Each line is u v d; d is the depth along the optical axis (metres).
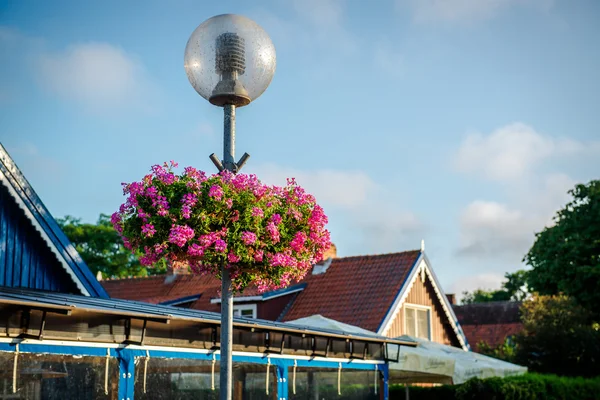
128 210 7.78
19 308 9.10
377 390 15.45
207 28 7.78
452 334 30.39
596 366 33.41
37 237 15.80
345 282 28.47
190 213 7.48
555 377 25.27
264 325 12.26
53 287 15.98
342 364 14.46
